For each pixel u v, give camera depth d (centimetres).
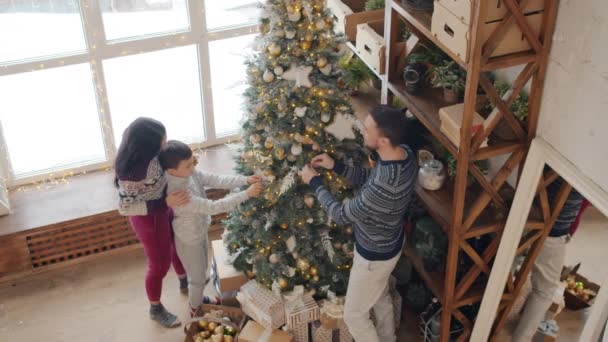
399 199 349
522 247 371
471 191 390
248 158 388
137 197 389
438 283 409
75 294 475
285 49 350
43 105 487
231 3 497
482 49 311
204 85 518
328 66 355
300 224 394
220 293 447
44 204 490
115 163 382
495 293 387
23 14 451
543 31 314
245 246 428
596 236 378
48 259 491
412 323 454
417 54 402
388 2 387
